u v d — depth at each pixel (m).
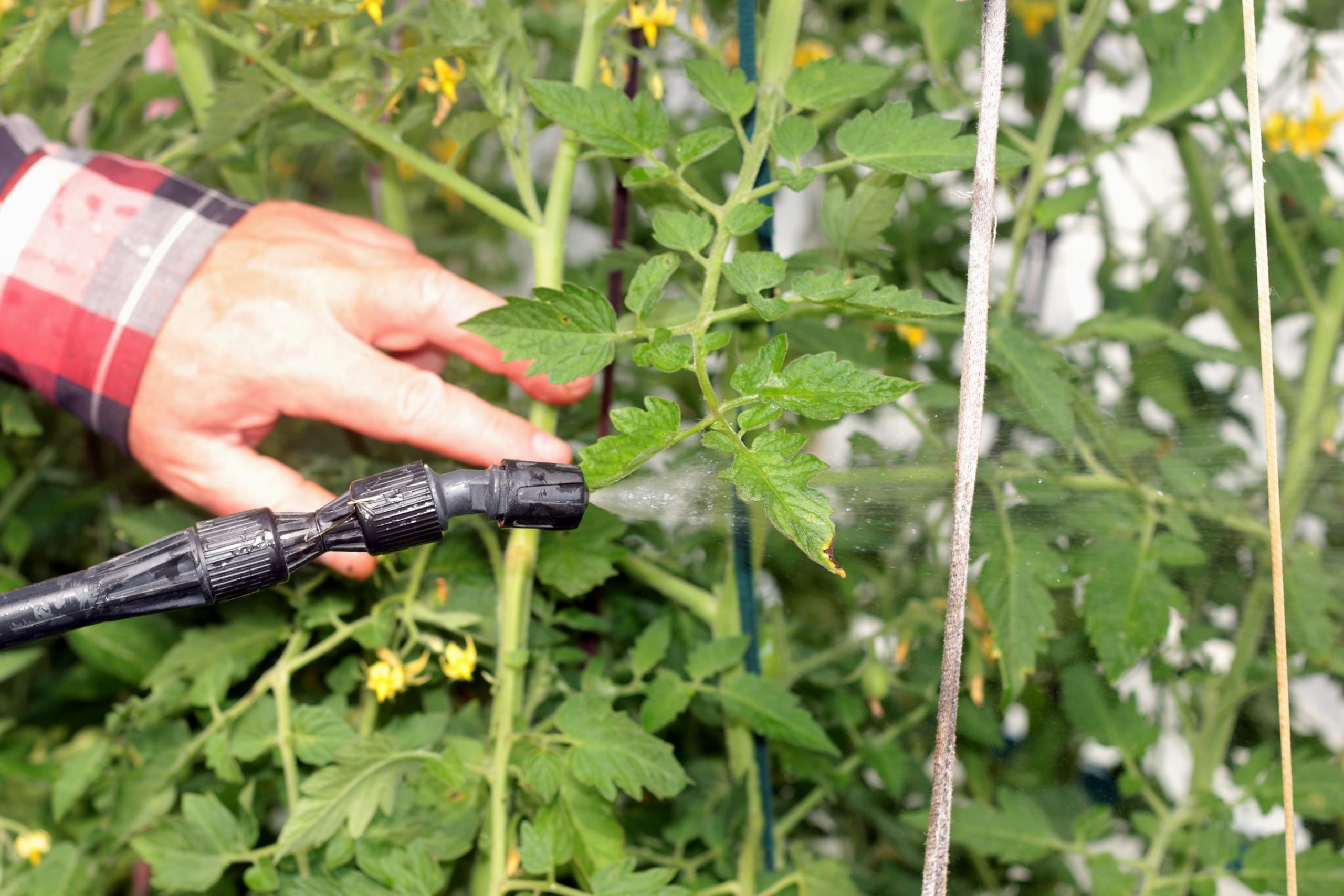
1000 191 0.88
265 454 0.87
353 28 0.82
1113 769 0.89
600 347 0.61
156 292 0.71
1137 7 0.87
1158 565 0.76
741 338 0.77
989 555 0.74
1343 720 0.92
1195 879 0.77
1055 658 0.82
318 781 0.70
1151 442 0.78
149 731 0.77
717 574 0.82
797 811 0.82
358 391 0.70
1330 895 0.76
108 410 0.72
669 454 0.81
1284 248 0.84
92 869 0.77
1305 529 0.83
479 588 0.76
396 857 0.70
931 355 0.89
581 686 0.76
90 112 0.90
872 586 0.86
